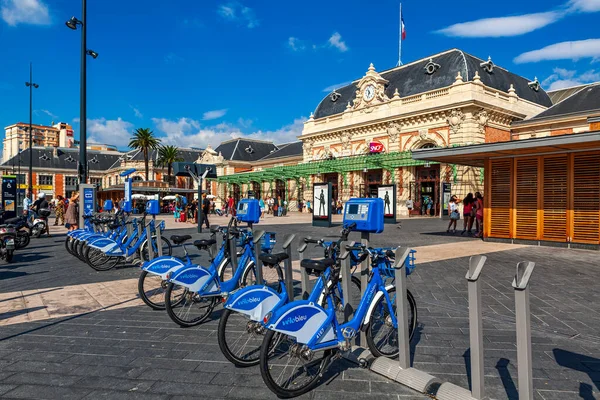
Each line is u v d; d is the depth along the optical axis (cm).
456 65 3167
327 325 324
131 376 346
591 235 1088
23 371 357
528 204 1208
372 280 364
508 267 827
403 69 3697
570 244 1120
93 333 452
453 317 502
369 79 3566
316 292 343
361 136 3662
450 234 1559
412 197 3192
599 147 1062
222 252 507
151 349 404
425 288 650
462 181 2808
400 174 3256
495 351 394
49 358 384
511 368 355
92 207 1334
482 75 3147
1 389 324
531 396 248
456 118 2881
